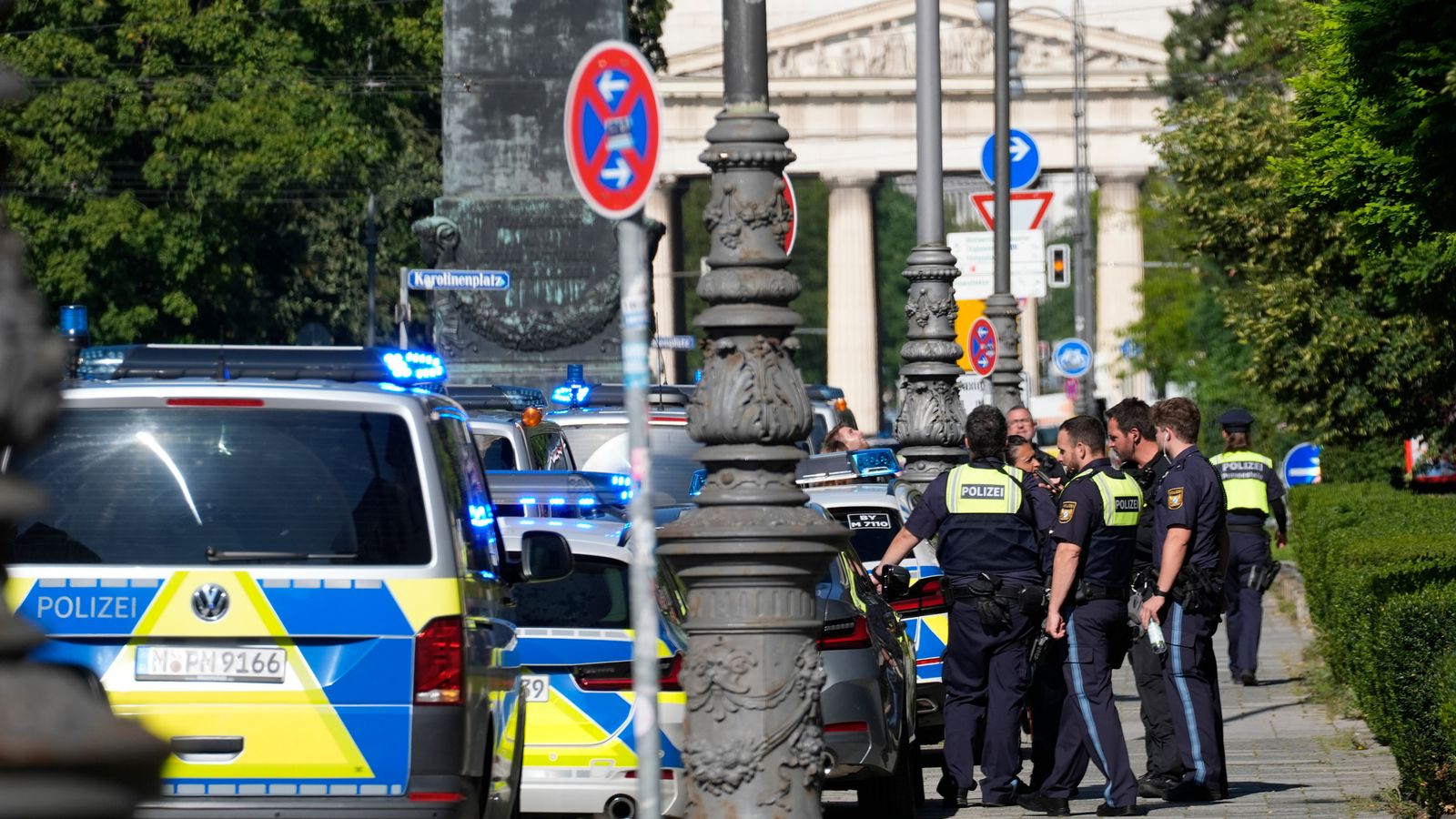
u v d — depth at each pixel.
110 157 161.12
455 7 100.19
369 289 173.75
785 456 26.98
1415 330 87.38
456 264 100.31
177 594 25.62
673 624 36.38
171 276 161.00
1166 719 44.19
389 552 26.05
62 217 155.50
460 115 100.06
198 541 25.86
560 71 100.12
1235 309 113.88
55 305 156.62
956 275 67.69
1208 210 116.19
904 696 40.78
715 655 26.61
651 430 64.50
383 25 169.00
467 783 26.19
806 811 26.70
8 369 10.36
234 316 174.25
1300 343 93.12
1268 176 109.38
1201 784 42.91
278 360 44.03
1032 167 94.88
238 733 25.52
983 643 43.06
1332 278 92.00
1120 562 41.59
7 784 9.66
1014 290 94.00
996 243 87.31
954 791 44.47
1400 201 39.62
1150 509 46.03
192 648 25.64
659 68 193.00
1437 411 90.94
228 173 158.50
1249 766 49.16
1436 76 37.03
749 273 27.33
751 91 27.80
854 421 91.06
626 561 35.09
